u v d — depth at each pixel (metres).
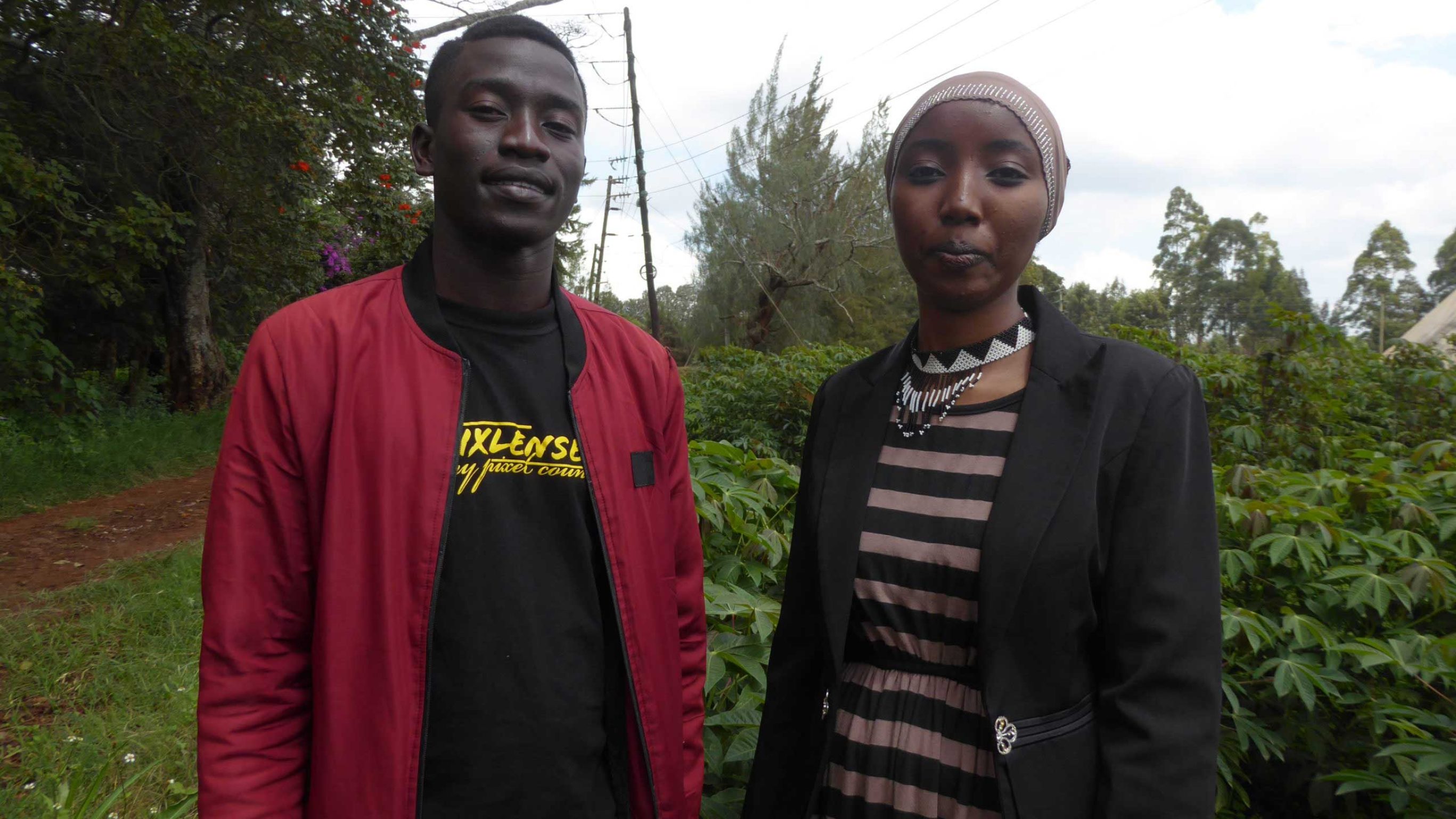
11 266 7.49
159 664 3.37
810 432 1.25
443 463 1.08
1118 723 0.90
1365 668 1.53
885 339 22.14
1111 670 0.92
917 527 1.03
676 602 1.31
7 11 7.03
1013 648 0.94
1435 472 2.14
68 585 4.59
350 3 8.42
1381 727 1.46
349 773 1.01
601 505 1.18
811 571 1.18
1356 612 1.74
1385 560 1.72
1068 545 0.92
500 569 1.09
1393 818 1.68
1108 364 0.98
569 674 1.11
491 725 1.06
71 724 2.84
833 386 1.24
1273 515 1.77
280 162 9.05
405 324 1.13
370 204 9.97
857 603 1.08
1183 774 0.84
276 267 11.45
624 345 1.29
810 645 1.19
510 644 1.08
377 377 1.08
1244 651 1.68
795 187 20.52
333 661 1.01
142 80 7.75
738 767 1.56
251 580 1.03
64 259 7.57
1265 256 63.16
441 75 1.17
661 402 1.32
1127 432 0.94
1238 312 60.12
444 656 1.06
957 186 0.98
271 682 1.04
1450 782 1.38
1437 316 17.02
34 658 3.39
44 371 7.78
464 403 1.11
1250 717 1.66
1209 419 3.86
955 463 1.04
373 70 8.83
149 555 5.21
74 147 8.39
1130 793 0.86
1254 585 1.83
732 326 21.45
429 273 1.16
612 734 1.19
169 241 10.41
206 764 0.99
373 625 1.03
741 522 1.82
